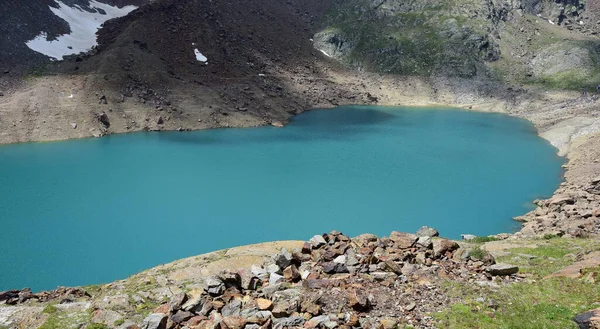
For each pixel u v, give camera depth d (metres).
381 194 67.94
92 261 45.19
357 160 88.06
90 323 18.44
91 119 104.00
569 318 16.17
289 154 91.38
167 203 62.78
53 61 126.19
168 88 124.38
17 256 45.88
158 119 111.00
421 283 20.81
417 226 56.00
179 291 22.28
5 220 55.12
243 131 114.50
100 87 114.12
